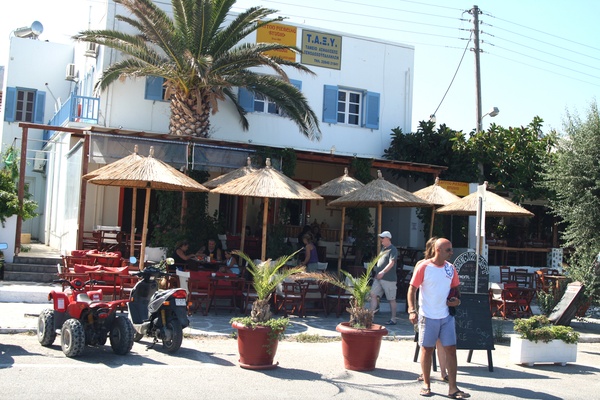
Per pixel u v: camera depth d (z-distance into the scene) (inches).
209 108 753.6
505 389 329.4
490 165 858.1
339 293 564.7
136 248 682.2
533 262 879.1
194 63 659.4
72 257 546.0
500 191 856.9
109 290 468.1
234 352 387.9
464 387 329.1
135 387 287.3
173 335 363.9
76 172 712.4
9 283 578.2
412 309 305.7
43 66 1061.8
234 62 723.4
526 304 609.0
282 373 335.9
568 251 802.8
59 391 271.7
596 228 671.8
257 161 693.9
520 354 400.2
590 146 674.8
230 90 803.4
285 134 857.5
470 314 374.6
